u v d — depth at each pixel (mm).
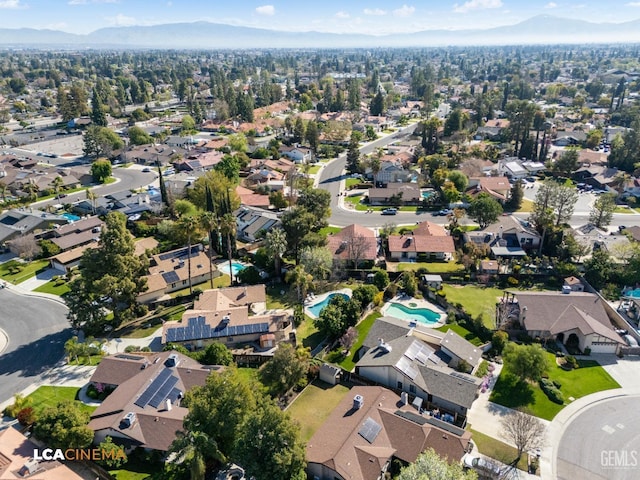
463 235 113688
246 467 45062
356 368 67438
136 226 122125
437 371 63719
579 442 55656
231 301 85812
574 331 75312
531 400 62938
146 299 89438
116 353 73250
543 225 107625
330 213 123562
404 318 84500
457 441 52125
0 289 94750
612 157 168625
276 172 173625
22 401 59938
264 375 65000
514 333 77875
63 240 111812
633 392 64625
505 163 172625
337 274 98500
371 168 168125
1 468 47406
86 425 54625
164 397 59562
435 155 176625
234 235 107438
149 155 196250
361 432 52844
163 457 53250
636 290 88312
